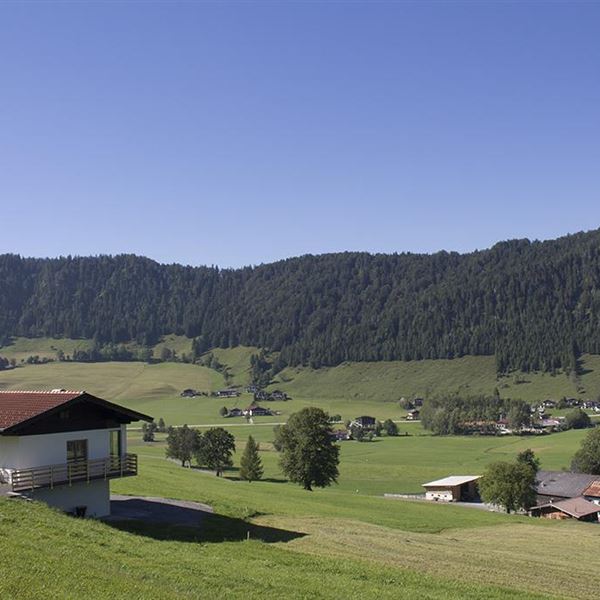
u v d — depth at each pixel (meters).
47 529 34.28
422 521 69.75
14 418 41.19
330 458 111.56
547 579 42.16
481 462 182.75
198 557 35.59
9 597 22.12
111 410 46.03
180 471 92.25
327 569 37.41
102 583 25.78
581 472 155.25
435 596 33.69
